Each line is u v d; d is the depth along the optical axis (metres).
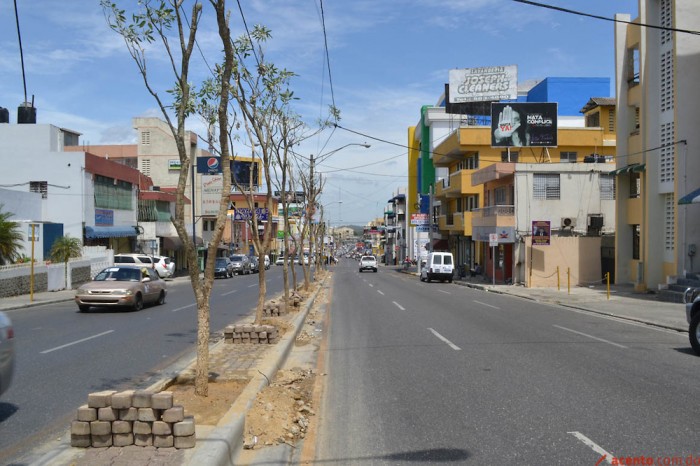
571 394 7.81
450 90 47.00
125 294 19.20
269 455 5.61
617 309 19.75
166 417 5.08
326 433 6.39
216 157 52.34
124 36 7.05
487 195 41.84
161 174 57.94
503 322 16.47
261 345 11.39
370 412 7.17
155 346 12.23
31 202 31.81
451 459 5.43
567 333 14.08
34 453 5.59
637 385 8.32
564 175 34.84
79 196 34.31
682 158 22.80
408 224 79.88
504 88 46.28
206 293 7.11
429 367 9.88
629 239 29.62
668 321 16.22
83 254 32.28
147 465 4.65
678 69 22.83
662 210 24.84
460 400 7.60
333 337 13.78
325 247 91.56
